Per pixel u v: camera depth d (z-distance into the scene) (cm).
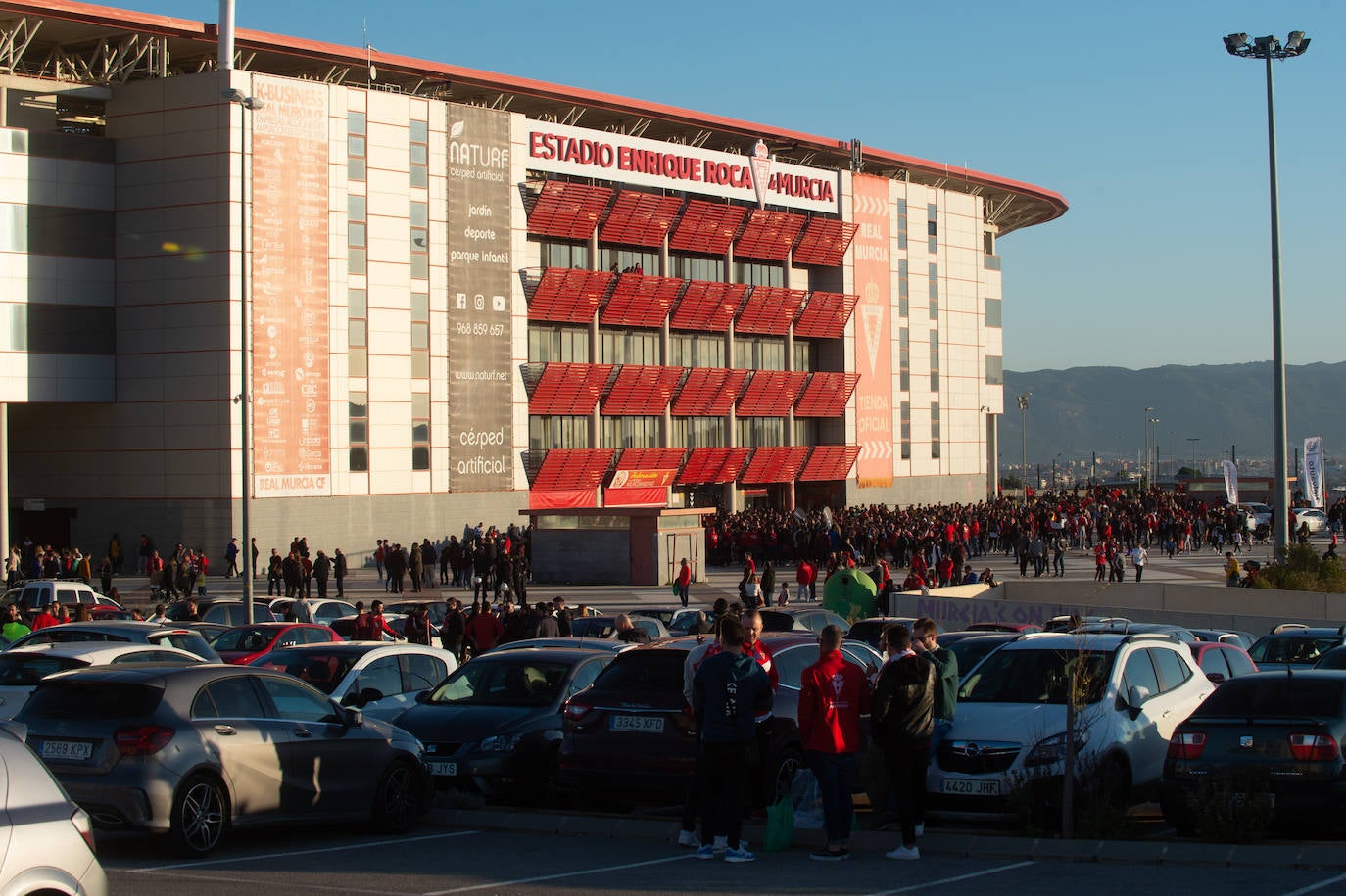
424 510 5972
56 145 5259
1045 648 1355
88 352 5353
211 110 5281
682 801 1289
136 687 1116
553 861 1116
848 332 8231
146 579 5238
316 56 5791
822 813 1236
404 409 5884
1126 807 1250
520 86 6475
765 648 1338
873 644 2170
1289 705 1179
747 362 7912
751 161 7481
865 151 8231
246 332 3369
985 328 9256
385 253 5800
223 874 1056
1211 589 3503
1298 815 1131
